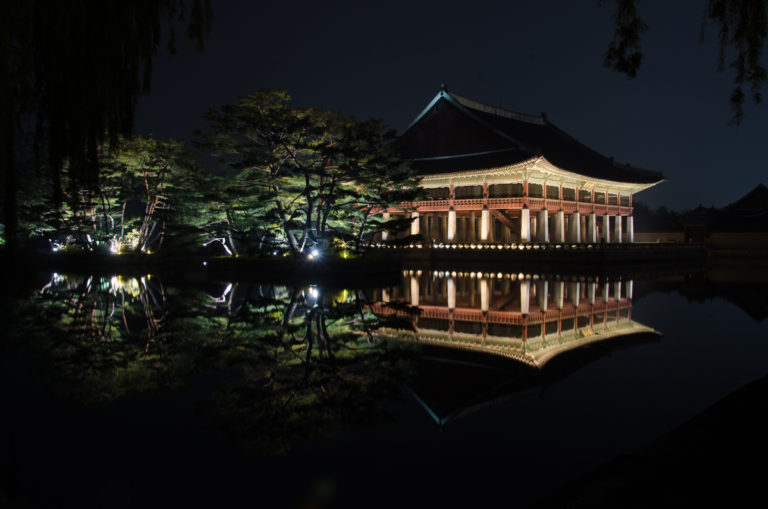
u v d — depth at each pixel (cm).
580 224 7606
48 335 1928
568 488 600
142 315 2419
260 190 4294
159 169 5581
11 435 991
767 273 5075
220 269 4806
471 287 3894
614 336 1927
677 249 7538
